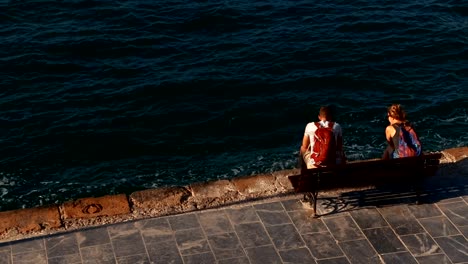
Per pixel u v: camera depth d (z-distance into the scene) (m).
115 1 23.55
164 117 16.94
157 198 8.98
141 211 8.72
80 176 14.77
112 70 19.28
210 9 22.88
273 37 21.11
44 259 7.84
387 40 20.81
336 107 17.28
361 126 16.42
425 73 18.98
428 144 15.70
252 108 17.33
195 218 8.62
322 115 8.65
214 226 8.48
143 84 18.38
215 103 17.53
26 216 8.50
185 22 22.19
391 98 17.72
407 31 21.39
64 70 19.27
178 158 15.44
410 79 18.64
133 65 19.58
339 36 21.09
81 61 19.80
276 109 17.31
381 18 22.27
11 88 18.20
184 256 7.96
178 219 8.59
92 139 15.98
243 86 18.28
